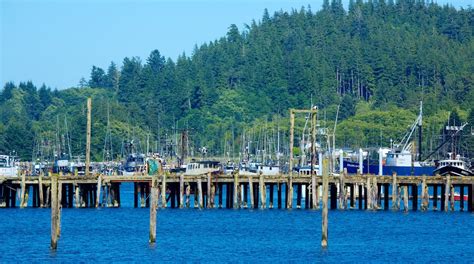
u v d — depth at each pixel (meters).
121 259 196.75
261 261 196.00
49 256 199.75
